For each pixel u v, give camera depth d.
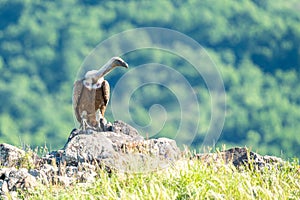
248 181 40.50
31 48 186.62
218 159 44.12
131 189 41.12
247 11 194.12
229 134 172.62
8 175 43.41
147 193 40.06
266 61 189.50
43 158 46.75
